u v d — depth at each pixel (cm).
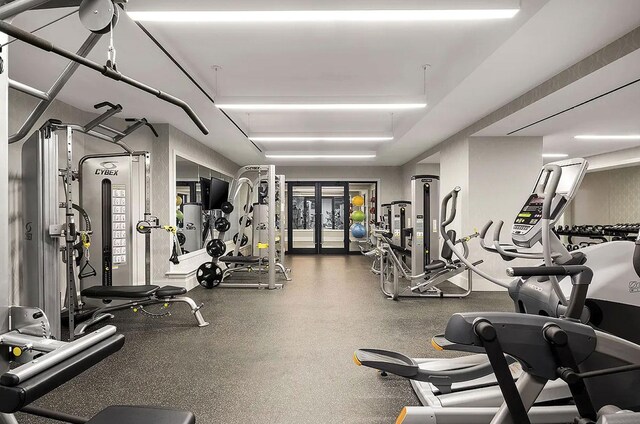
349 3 252
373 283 633
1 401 103
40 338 143
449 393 224
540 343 137
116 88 405
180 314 438
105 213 443
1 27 94
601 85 351
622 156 745
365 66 408
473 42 351
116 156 425
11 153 371
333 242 1083
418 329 379
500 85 396
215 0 252
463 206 591
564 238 1071
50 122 304
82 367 121
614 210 974
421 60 394
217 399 237
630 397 185
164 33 329
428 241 597
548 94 378
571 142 650
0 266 146
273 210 587
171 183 562
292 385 256
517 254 262
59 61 330
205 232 739
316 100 446
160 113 502
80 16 135
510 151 576
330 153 859
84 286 432
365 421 212
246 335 361
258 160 938
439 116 516
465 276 590
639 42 276
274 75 430
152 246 555
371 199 1097
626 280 216
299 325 394
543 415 189
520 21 274
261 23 315
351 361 297
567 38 292
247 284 600
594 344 142
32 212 309
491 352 131
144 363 293
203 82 438
